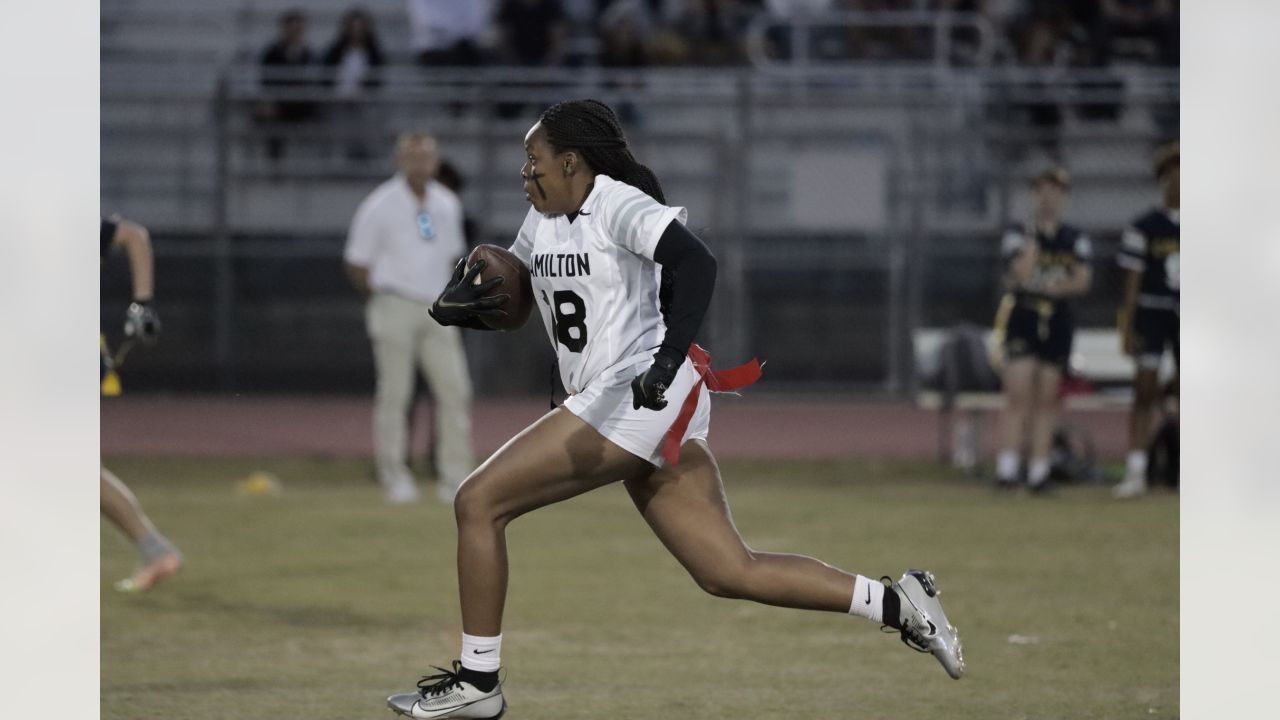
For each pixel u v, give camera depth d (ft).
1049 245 100.78
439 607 62.64
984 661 52.31
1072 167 158.10
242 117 157.69
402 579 69.26
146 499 98.37
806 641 55.93
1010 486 103.35
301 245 153.28
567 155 39.14
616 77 158.20
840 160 156.15
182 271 152.35
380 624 59.16
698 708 45.93
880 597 41.09
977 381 110.73
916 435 136.46
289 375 153.69
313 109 158.20
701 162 157.28
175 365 152.46
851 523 87.97
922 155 156.15
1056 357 101.30
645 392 36.32
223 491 103.09
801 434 137.18
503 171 158.51
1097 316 151.02
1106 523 87.76
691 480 40.14
